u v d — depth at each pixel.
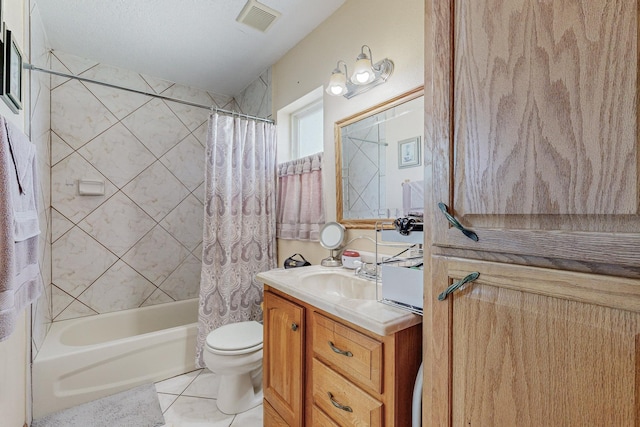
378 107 1.50
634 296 0.40
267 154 2.24
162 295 2.53
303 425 1.16
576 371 0.45
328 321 1.04
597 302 0.43
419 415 0.82
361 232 1.61
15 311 0.90
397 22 1.41
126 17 1.79
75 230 2.17
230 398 1.59
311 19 1.83
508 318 0.54
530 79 0.50
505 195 0.54
